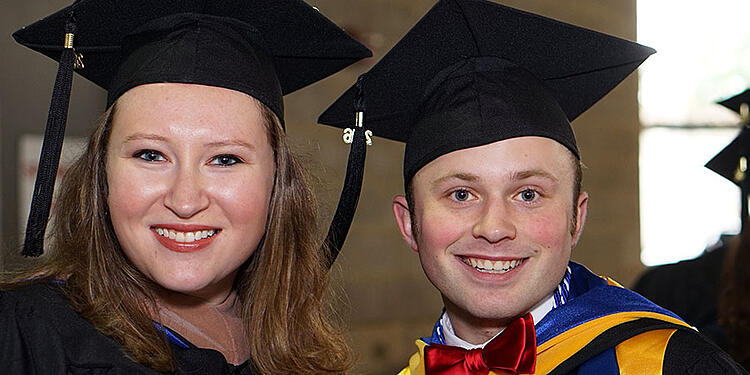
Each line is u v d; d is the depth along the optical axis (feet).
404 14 18.69
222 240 5.74
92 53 6.48
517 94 6.37
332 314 7.54
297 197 6.56
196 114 5.63
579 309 6.28
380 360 18.22
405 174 6.61
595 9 22.22
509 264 6.08
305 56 6.84
